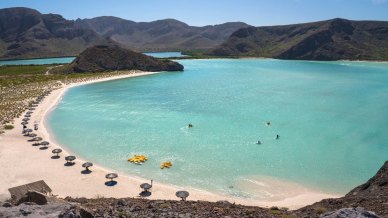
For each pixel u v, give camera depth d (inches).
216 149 2103.8
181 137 2349.9
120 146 2159.2
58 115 3036.4
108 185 1561.3
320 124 2728.8
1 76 5772.6
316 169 1812.3
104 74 6382.9
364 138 2364.7
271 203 1424.7
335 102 3688.5
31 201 637.3
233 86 4948.3
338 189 1587.1
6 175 1632.6
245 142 2249.0
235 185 1611.7
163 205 847.7
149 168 1803.6
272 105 3491.6
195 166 1831.9
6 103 3371.1
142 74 6663.4
